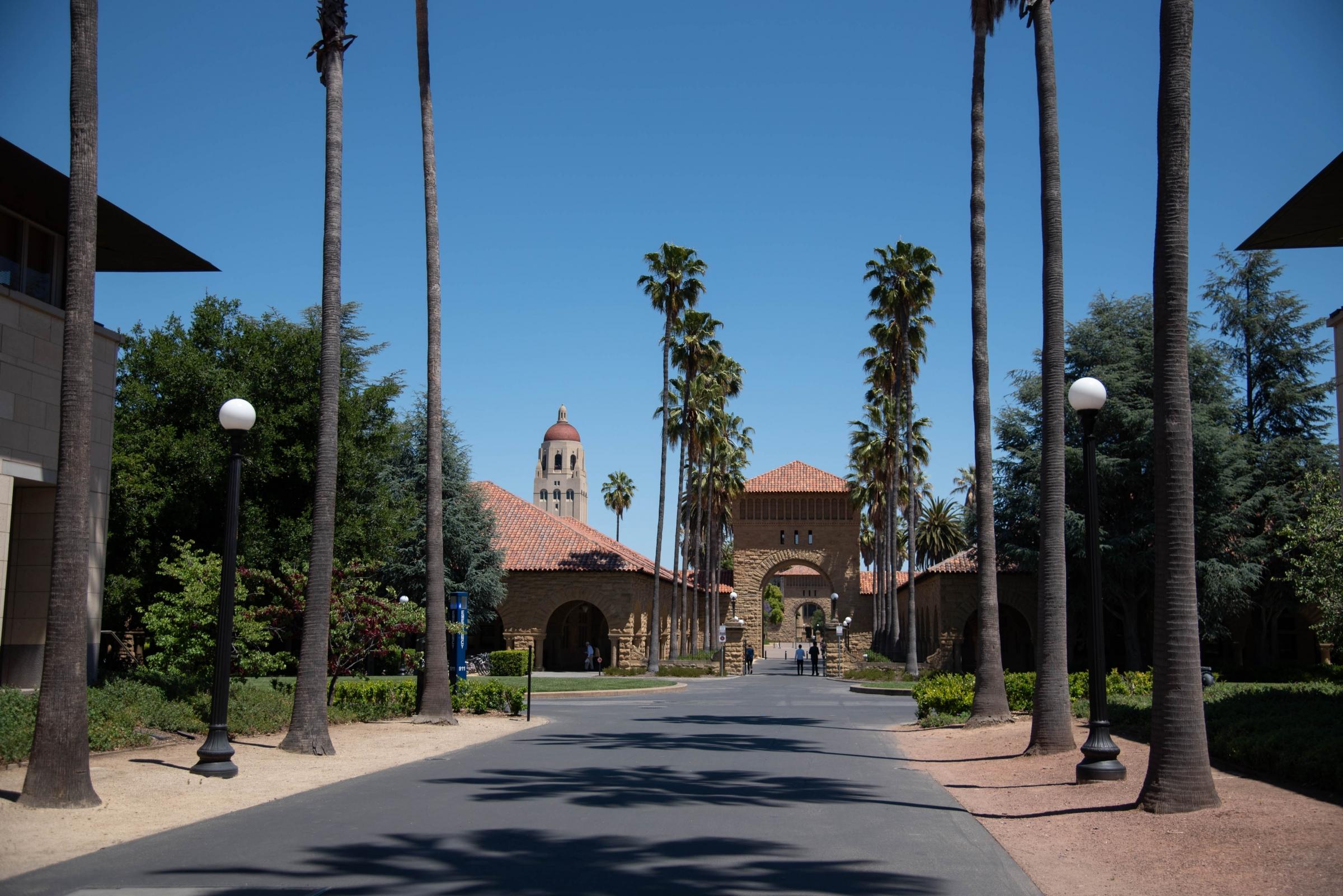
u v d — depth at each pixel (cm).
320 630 1516
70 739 983
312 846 809
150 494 2584
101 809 970
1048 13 1611
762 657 7994
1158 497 1007
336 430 1614
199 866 734
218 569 1948
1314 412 4181
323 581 1527
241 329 2998
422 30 2120
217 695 1227
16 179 1571
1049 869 764
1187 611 981
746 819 942
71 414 1020
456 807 1007
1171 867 753
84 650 1012
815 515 6681
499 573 4462
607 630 5791
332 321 1578
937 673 3631
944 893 673
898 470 5928
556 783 1186
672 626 5281
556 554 4988
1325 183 1467
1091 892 693
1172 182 1020
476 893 655
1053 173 1581
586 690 3331
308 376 2911
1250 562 3700
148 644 2405
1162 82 1032
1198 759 957
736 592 6669
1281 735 1148
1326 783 1006
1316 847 761
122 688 1538
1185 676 971
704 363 5244
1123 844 843
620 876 704
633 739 1753
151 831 875
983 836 884
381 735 1775
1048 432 1555
